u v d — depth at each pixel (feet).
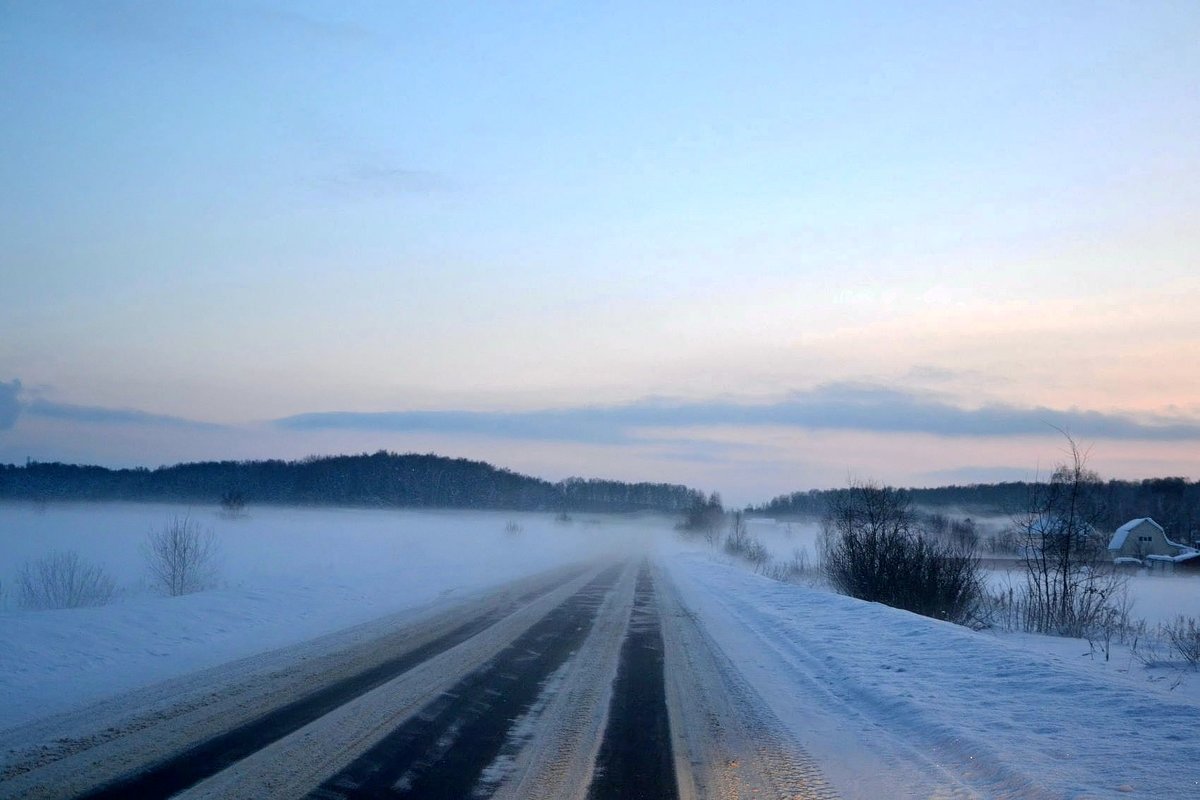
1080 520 66.33
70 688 27.25
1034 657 32.40
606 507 536.83
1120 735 21.70
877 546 68.49
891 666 33.32
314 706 25.20
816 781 19.12
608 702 27.35
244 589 58.23
